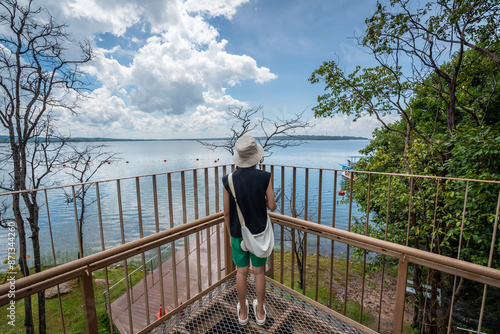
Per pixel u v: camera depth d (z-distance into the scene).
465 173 4.54
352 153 115.44
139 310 7.69
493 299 7.55
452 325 7.58
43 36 7.39
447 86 6.80
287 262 11.88
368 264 7.22
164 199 29.25
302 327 1.83
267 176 1.68
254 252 1.63
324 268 12.08
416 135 8.06
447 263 1.45
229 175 1.70
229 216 1.74
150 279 9.10
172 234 1.91
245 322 1.83
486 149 3.94
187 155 133.12
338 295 9.74
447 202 4.17
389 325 8.02
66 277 1.36
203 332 1.81
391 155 6.59
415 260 1.57
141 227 1.76
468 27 5.89
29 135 7.33
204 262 9.34
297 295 2.15
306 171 2.09
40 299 6.20
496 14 5.21
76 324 7.73
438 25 5.91
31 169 7.79
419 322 7.34
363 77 8.25
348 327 1.80
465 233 4.11
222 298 2.15
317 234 2.04
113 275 12.44
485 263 4.13
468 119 7.06
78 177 8.55
